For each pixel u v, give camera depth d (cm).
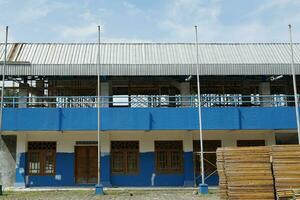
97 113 2698
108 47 3131
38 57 2920
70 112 2695
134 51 3077
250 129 2734
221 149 1900
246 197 1686
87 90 2994
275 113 2750
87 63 2802
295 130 2817
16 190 2586
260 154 1722
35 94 2983
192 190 2544
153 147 2855
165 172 2841
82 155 2845
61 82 2978
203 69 2775
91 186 2788
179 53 3058
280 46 3195
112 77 2889
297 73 2817
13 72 2730
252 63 2825
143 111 2717
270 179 1694
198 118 2714
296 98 2619
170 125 2706
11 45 3128
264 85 2980
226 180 1814
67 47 3128
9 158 2786
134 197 2211
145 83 2995
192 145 2855
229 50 3128
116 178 2820
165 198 2148
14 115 2678
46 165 2819
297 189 1631
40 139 2838
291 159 1675
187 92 2947
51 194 2358
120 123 2695
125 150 2862
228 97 2884
